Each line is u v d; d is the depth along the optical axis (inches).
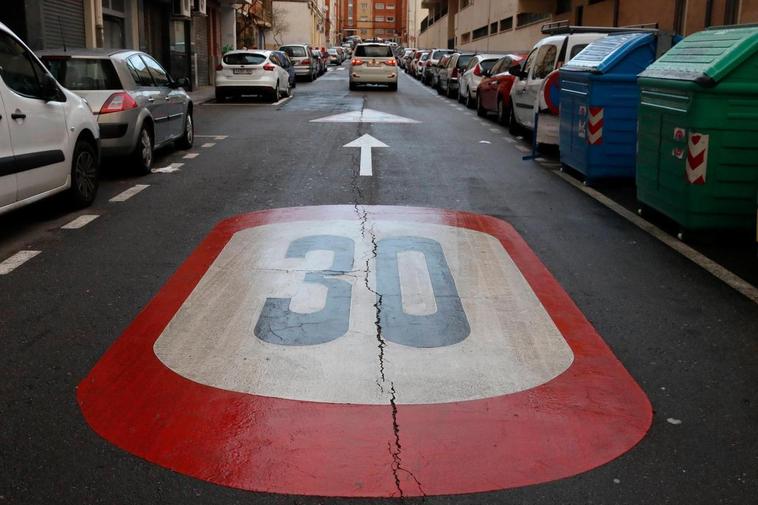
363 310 206.2
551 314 207.0
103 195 354.3
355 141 556.1
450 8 2778.1
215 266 243.1
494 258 257.4
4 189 251.8
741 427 148.9
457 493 126.0
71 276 233.1
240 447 138.4
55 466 132.3
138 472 130.8
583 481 130.0
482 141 575.2
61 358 175.3
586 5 1196.5
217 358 175.5
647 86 307.9
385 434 143.3
